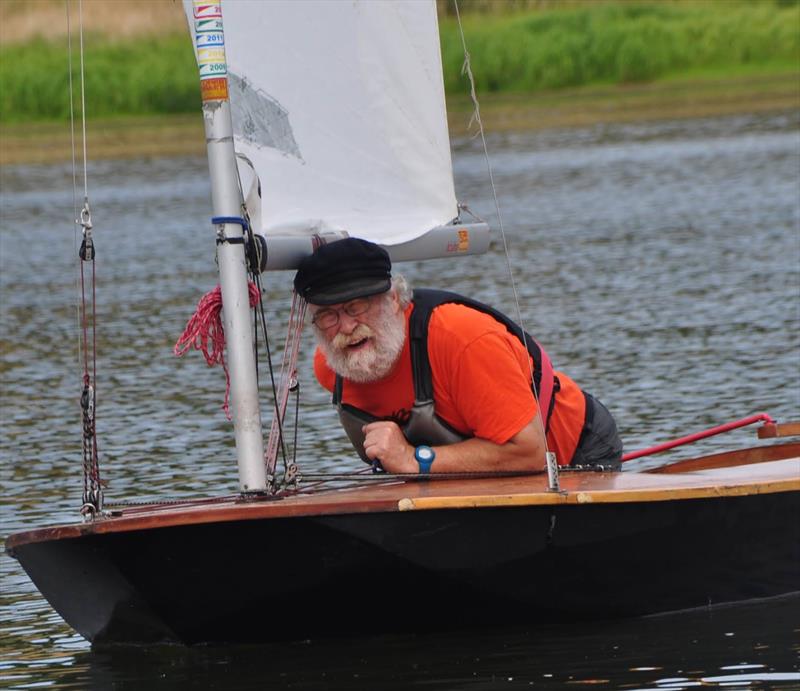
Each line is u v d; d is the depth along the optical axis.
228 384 21.00
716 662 19.52
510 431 21.45
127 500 29.86
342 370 21.52
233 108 21.31
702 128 130.38
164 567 19.78
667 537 21.27
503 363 21.47
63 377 46.66
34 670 20.53
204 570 19.77
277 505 19.20
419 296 21.84
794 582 22.64
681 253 68.06
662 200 89.69
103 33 168.00
